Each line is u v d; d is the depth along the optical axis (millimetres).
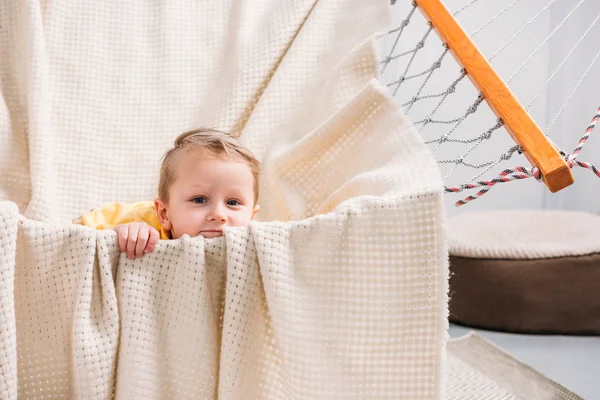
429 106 2906
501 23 2916
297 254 1061
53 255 1014
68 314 1032
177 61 1764
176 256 1042
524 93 2922
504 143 2938
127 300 1024
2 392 955
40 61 1595
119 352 1035
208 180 1228
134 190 1651
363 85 1609
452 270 2387
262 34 1773
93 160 1641
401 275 1051
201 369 1044
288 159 1516
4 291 953
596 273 2232
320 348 1045
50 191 1500
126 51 1742
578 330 2285
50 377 1062
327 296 1058
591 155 2873
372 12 1711
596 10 2809
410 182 1122
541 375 1909
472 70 1338
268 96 1678
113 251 1032
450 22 1431
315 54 1737
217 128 1681
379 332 1050
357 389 1043
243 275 1037
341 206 1078
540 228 2586
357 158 1427
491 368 1969
